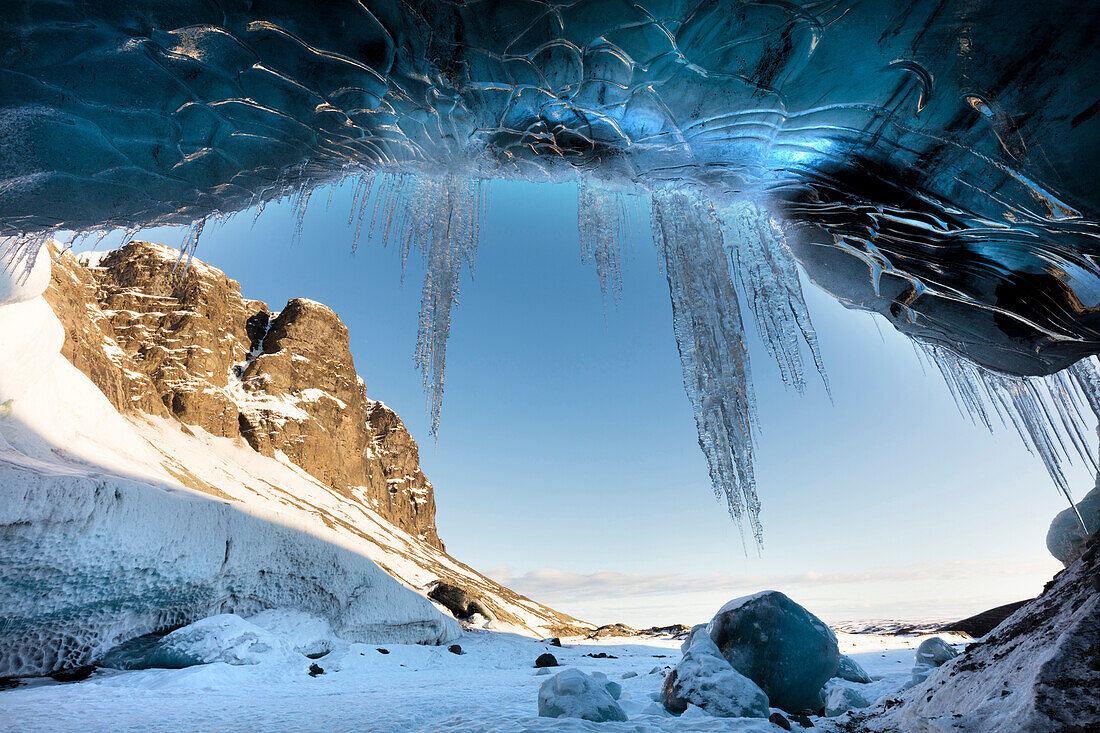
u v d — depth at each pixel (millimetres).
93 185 3992
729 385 4371
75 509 10805
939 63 2582
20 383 15711
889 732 4430
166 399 47375
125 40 3012
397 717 5898
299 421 56125
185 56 3121
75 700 7508
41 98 3297
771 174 3666
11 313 14438
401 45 3008
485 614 28141
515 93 3283
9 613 10062
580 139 3666
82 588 11047
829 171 3434
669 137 3471
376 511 58250
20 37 2941
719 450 4344
